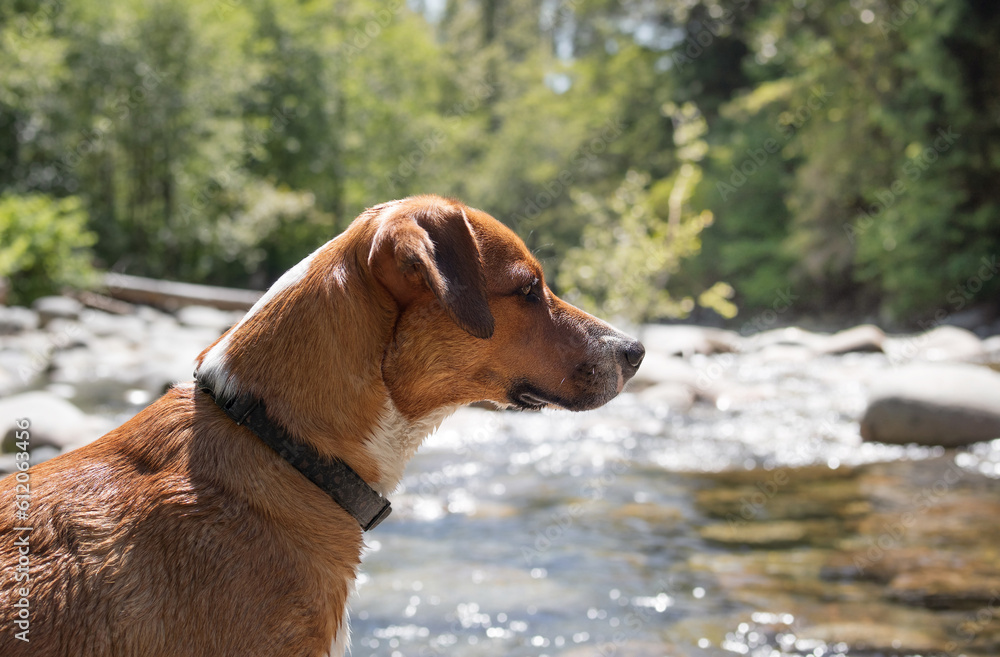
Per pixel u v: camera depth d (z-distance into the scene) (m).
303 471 1.89
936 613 3.89
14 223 14.67
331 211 28.22
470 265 2.00
